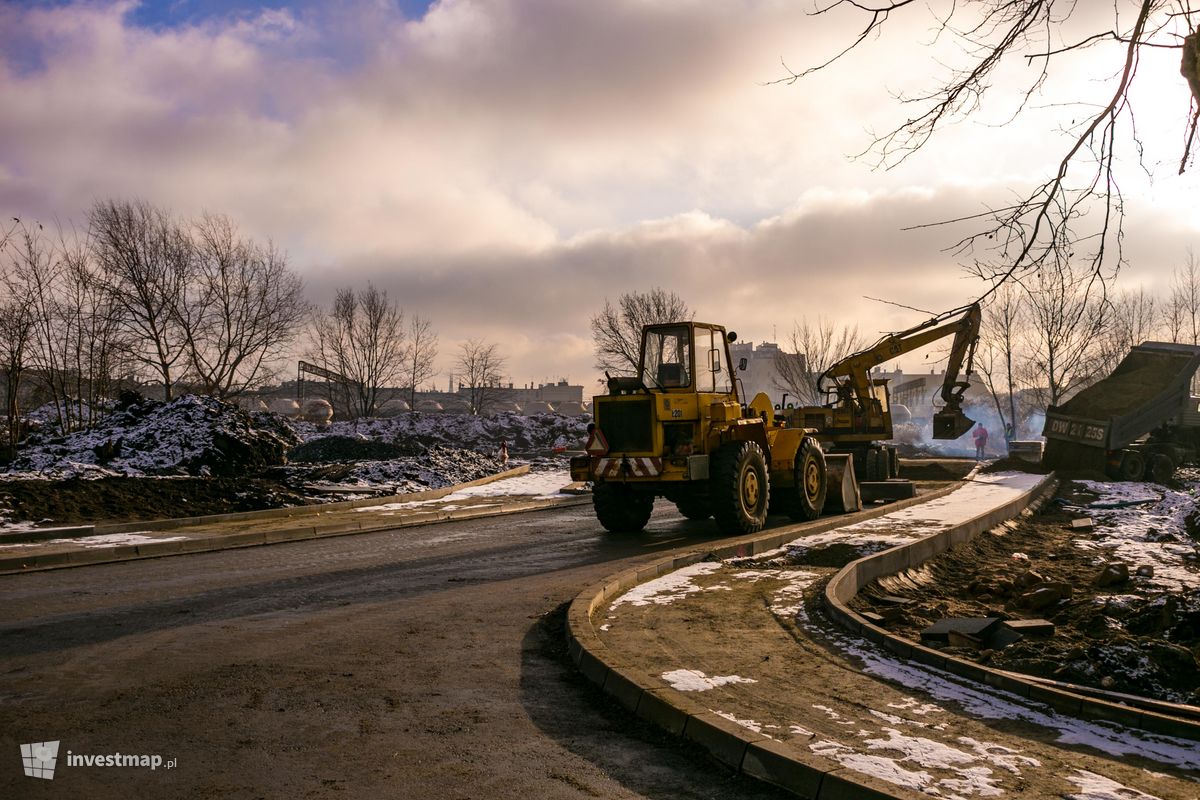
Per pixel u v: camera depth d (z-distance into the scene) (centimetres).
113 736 446
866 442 2314
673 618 740
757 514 1360
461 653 631
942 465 3069
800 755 399
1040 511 1761
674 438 1344
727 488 1294
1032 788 380
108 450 1902
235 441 2025
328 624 728
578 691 541
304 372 5812
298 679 557
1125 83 563
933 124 598
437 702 513
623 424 1329
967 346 2050
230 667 586
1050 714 492
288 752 427
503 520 1612
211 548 1231
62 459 1830
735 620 734
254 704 504
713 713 464
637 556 1118
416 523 1559
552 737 457
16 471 1762
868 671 579
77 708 493
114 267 3002
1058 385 3538
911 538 1190
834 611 738
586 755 432
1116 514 1650
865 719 477
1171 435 2677
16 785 382
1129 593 917
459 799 373
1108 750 434
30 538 1233
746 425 1414
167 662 599
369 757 421
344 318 5284
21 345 2219
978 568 1117
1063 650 663
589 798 378
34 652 626
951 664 582
